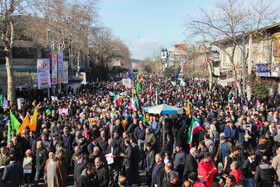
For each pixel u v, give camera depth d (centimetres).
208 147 805
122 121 1111
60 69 2172
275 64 2389
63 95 2478
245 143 960
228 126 969
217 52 5003
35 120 1014
